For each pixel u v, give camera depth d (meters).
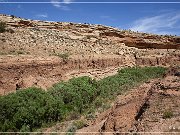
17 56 28.47
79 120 19.20
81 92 24.94
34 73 27.95
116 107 16.88
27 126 18.03
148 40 64.44
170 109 12.64
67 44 44.78
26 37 40.78
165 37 67.25
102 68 39.53
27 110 18.84
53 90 24.12
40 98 21.20
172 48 64.31
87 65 37.47
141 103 15.38
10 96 20.41
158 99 14.04
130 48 58.62
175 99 13.42
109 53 48.09
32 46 37.28
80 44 47.78
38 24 55.69
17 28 46.25
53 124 19.38
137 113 14.63
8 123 17.95
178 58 53.28
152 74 40.41
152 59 51.97
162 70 43.41
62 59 33.53
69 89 24.58
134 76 36.31
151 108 13.33
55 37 47.16
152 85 17.69
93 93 25.92
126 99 17.47
